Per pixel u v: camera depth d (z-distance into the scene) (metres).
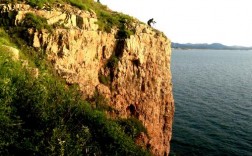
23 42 33.97
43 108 22.16
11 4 36.03
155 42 48.88
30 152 18.97
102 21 44.19
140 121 45.22
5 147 18.28
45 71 30.45
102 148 25.53
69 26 37.75
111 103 41.31
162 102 50.09
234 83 134.12
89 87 38.03
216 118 76.56
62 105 24.80
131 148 27.14
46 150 18.73
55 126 21.20
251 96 103.50
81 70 37.53
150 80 47.12
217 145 60.38
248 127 70.12
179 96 101.12
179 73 170.38
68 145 19.86
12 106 20.89
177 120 74.38
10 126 19.33
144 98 45.66
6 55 26.75
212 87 120.94
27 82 23.66
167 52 52.19
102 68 41.41
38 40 34.41
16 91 22.38
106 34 41.75
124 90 43.09
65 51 35.69
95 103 38.53
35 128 21.22
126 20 47.31
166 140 51.69
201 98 98.69
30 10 36.31
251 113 81.31
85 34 38.25
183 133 65.81
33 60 32.59
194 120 74.69
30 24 34.91
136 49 44.12
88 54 38.84
